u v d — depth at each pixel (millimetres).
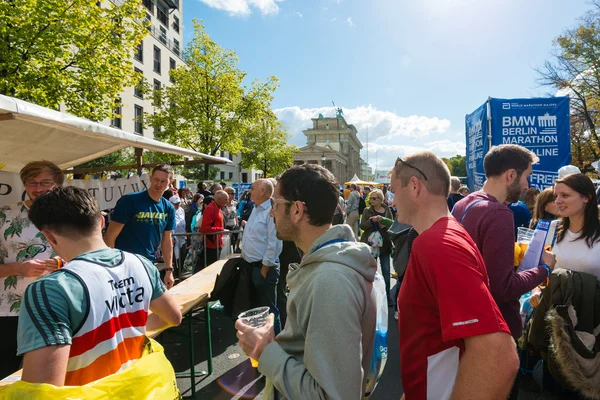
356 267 1182
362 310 1156
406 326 1316
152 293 1643
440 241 1197
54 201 1426
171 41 35594
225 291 3859
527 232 2410
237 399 3164
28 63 8266
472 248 1198
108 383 1245
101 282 1369
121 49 10445
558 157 6875
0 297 2674
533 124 6902
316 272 1164
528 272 1869
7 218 2641
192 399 3162
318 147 72812
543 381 3141
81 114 9617
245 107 20766
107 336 1354
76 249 1456
